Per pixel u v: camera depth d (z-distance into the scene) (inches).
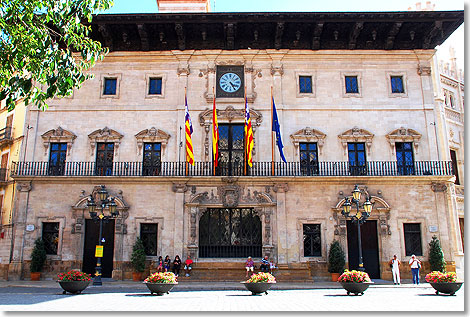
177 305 493.4
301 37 1016.2
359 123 983.0
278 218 912.9
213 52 1012.5
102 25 964.0
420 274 894.4
